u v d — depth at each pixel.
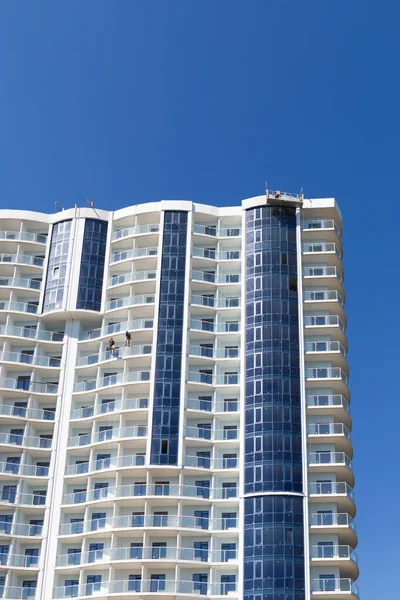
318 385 83.75
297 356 84.31
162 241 93.00
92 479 83.19
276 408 81.38
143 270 94.44
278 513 76.38
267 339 85.06
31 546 81.75
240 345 87.81
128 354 88.12
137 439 82.44
